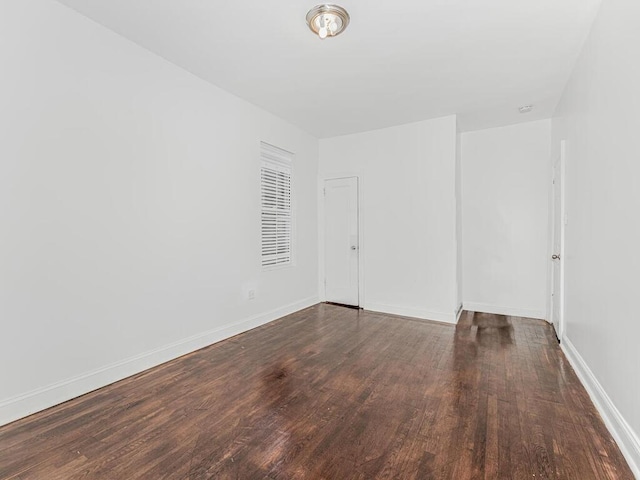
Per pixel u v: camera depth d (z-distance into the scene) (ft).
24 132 6.56
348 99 12.00
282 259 14.73
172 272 9.61
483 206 15.26
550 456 5.41
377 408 6.89
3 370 6.31
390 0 6.75
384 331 12.23
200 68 9.79
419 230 14.32
